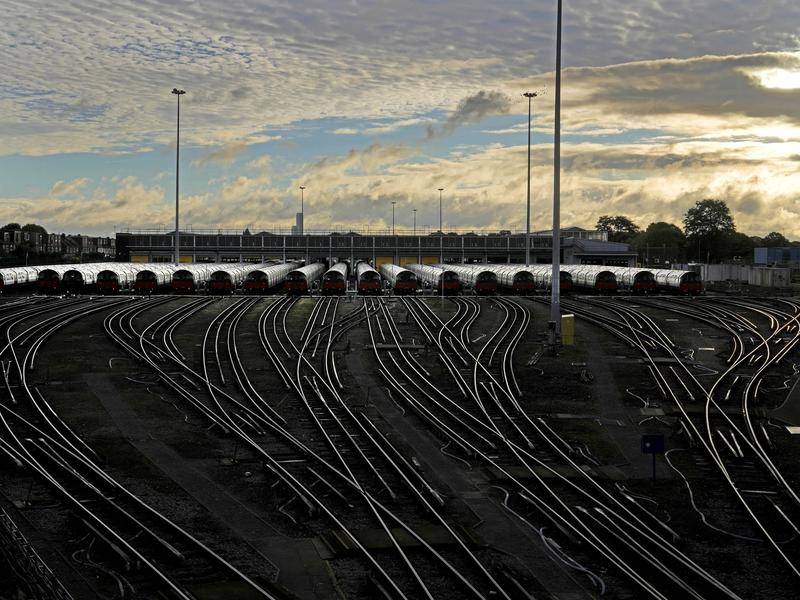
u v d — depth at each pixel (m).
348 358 40.69
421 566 16.02
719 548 17.41
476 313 59.38
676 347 44.84
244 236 129.00
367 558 16.17
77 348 42.34
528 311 60.78
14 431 25.98
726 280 103.06
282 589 14.83
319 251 129.50
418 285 82.62
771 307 64.69
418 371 37.31
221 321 53.91
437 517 18.59
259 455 23.88
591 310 62.41
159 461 23.22
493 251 130.62
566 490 21.09
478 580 15.40
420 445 25.48
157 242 128.25
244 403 30.70
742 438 26.12
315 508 18.98
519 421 28.61
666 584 15.32
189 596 14.45
